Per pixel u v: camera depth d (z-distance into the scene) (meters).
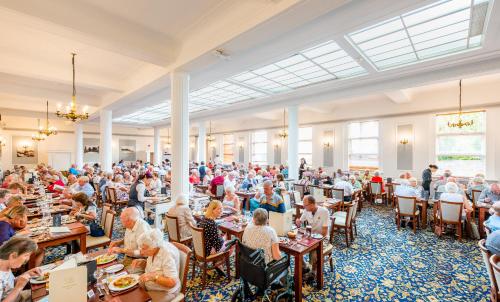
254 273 2.54
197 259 3.26
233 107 10.51
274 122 14.35
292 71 6.21
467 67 5.24
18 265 1.88
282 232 3.30
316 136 12.24
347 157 11.14
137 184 5.24
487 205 4.94
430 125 8.82
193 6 3.50
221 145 18.02
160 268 2.13
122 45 3.96
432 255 4.16
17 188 4.99
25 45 4.59
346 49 4.73
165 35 4.35
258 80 6.96
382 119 10.04
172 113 4.99
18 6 2.97
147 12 3.65
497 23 3.62
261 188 6.63
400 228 5.64
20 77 6.14
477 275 3.50
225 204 5.04
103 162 8.84
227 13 3.64
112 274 2.15
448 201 4.88
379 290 3.13
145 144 19.73
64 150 15.41
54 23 3.26
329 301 2.90
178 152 4.98
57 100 7.99
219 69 5.52
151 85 5.78
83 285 1.60
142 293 1.87
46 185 7.84
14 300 1.82
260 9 3.20
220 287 3.20
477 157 7.95
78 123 12.77
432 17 3.83
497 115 7.52
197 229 3.17
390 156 9.78
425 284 3.27
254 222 2.82
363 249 4.42
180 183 5.06
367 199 9.00
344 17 3.51
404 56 5.25
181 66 4.68
